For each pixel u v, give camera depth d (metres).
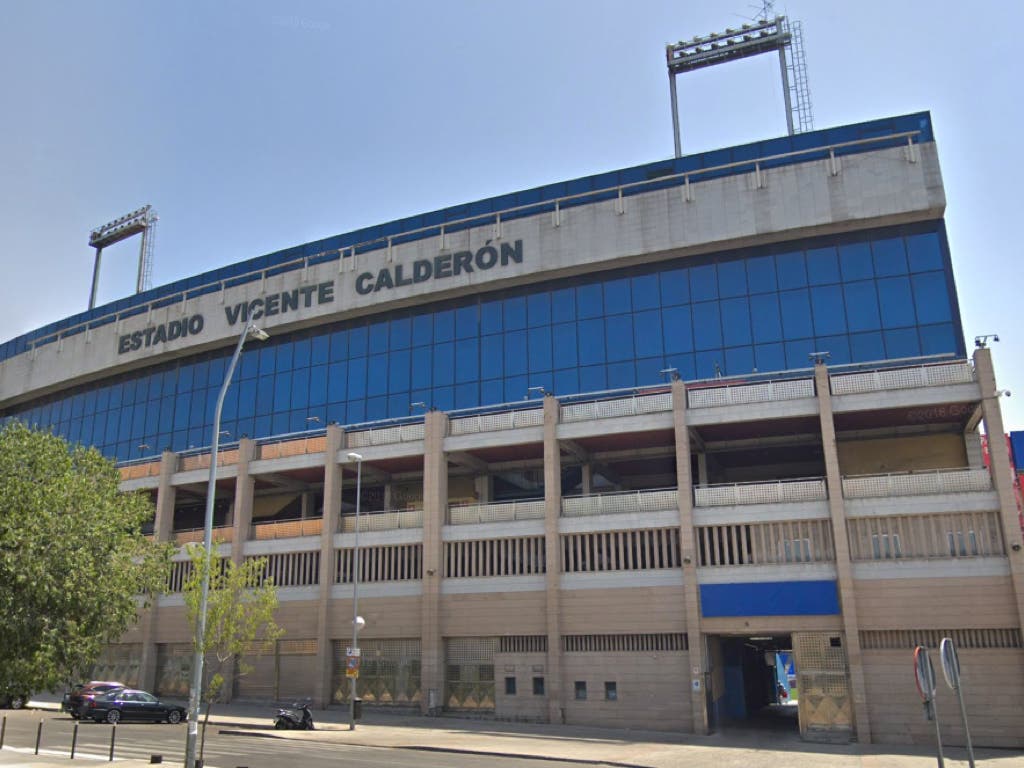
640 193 42.25
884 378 33.28
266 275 50.91
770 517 33.06
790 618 31.77
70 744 25.73
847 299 38.75
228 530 44.34
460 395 44.03
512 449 39.81
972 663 29.45
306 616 40.41
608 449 40.31
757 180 40.19
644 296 41.94
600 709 33.59
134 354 54.31
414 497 45.28
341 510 45.81
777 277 40.06
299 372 48.72
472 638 37.09
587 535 35.69
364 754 24.66
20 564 20.58
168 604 44.62
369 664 39.06
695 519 34.09
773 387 34.56
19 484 22.20
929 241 38.38
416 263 45.84
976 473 31.31
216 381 51.78
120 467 49.16
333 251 48.69
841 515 31.89
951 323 37.12
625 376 41.16
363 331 47.59
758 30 47.53
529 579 36.25
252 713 37.16
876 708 29.92
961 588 30.12
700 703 31.92
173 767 20.88
